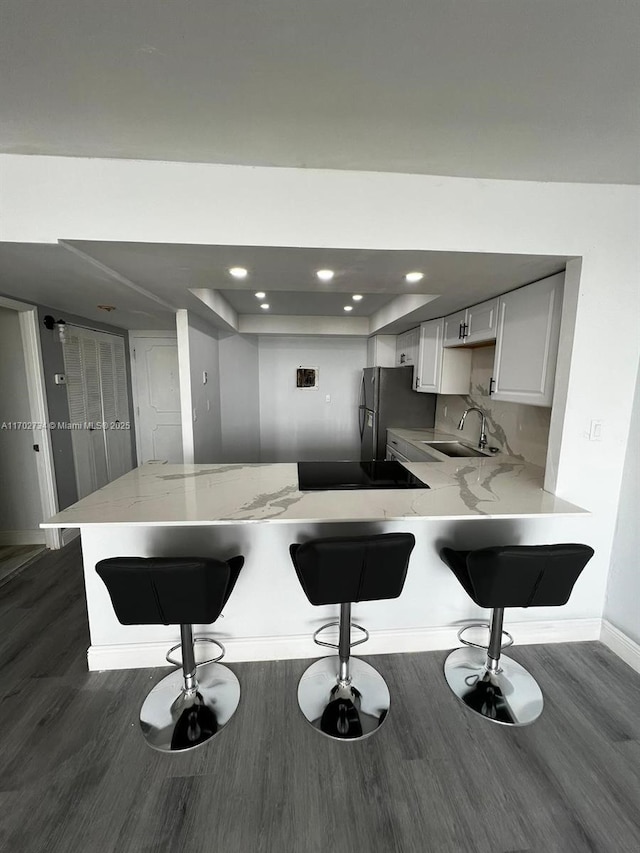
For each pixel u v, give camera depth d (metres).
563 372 1.78
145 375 4.45
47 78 1.00
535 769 1.40
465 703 1.67
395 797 1.30
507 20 0.85
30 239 1.41
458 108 1.14
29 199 1.40
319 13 0.84
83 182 1.41
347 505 1.67
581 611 2.06
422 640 2.00
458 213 1.54
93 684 1.77
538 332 1.96
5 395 2.92
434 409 4.25
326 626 1.79
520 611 2.04
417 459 3.16
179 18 0.85
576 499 1.87
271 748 1.47
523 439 2.57
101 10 0.82
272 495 1.79
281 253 1.58
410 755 1.45
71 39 0.89
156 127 1.23
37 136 1.27
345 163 1.45
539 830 1.21
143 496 1.77
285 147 1.34
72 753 1.44
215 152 1.37
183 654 1.64
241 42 0.91
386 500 1.74
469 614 2.01
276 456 5.71
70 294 2.40
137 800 1.29
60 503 3.17
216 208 1.45
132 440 4.46
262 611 1.91
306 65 0.97
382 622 1.98
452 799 1.30
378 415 4.23
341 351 5.58
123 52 0.93
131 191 1.42
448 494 1.83
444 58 0.95
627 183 1.61
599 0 0.80
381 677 1.82
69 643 2.04
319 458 5.73
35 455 3.01
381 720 1.59
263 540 1.85
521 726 1.57
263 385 5.56
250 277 2.00
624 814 1.26
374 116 1.17
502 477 2.15
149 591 1.39
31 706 1.65
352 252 1.56
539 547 1.47
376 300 3.68
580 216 1.61
